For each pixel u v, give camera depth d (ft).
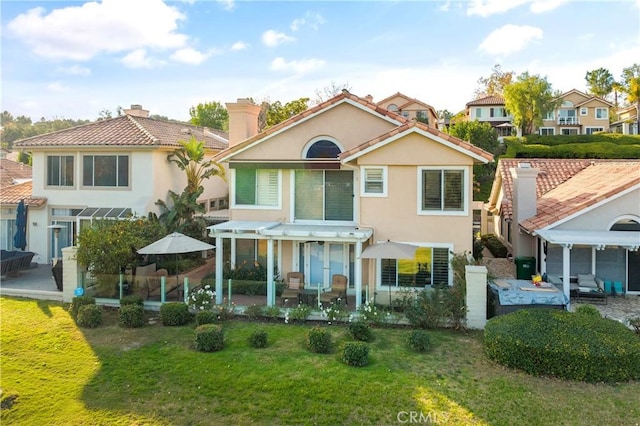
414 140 78.54
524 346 51.60
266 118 238.48
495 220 145.18
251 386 48.78
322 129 91.04
